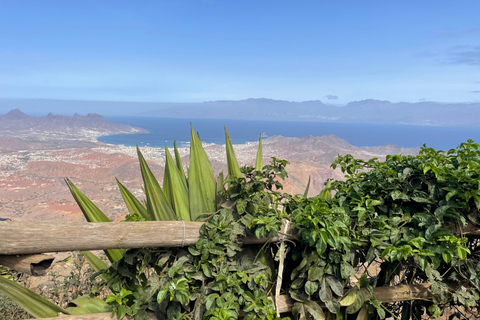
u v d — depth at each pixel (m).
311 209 1.56
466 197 1.57
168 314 1.49
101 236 1.36
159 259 1.54
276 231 1.53
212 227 1.53
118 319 1.49
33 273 1.30
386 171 1.76
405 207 1.72
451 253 1.50
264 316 1.47
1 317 2.73
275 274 1.77
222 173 1.82
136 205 1.83
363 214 1.67
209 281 1.54
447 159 1.73
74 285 3.12
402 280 1.79
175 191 1.82
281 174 1.76
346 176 1.94
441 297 1.64
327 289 1.55
